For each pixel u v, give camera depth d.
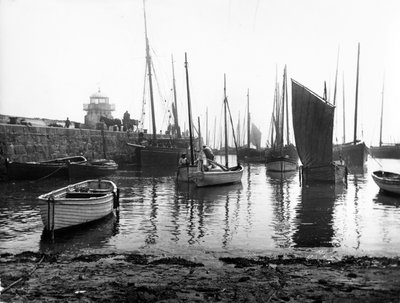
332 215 18.34
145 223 16.34
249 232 14.95
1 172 28.31
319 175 32.25
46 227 14.01
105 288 8.53
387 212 19.14
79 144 39.41
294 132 33.22
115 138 47.66
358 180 35.53
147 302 7.69
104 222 16.48
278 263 10.83
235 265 10.59
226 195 24.92
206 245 13.07
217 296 8.00
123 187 28.61
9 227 15.30
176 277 9.41
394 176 28.23
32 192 24.12
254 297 7.93
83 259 11.15
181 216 17.91
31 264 10.52
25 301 7.71
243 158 73.62
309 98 31.95
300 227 15.80
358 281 9.01
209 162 32.38
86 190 17.75
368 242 13.54
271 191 27.08
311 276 9.45
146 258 11.27
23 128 30.70
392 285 8.70
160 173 39.75
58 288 8.55
